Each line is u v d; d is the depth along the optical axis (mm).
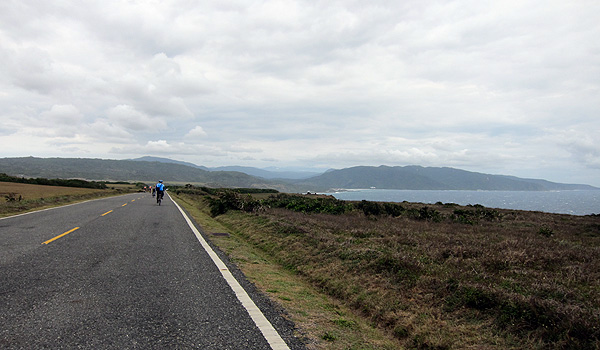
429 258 6531
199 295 4281
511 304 3914
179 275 5215
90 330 3035
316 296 5305
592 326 3291
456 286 4781
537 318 3619
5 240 7566
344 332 3676
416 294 4832
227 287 4742
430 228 12273
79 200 25578
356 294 5262
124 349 2689
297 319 3803
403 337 3877
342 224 12219
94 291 4211
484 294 4250
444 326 3895
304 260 7516
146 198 34656
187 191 60125
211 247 8008
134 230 10016
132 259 6133
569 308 3713
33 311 3447
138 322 3287
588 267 6062
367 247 7594
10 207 15539
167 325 3252
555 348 3162
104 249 6934
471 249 7277
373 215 17922
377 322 4336
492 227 14344
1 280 4508
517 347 3316
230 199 18688
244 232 12023
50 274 4914
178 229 10898
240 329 3271
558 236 11648
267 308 4031
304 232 9992
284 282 5840
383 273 5773
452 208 29500
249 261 7148
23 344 2697
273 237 10156
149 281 4785
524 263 6227
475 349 3365
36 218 12172
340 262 6805
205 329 3207
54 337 2855
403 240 8539
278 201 23641
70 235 8539
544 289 4586
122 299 3955
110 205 20547
